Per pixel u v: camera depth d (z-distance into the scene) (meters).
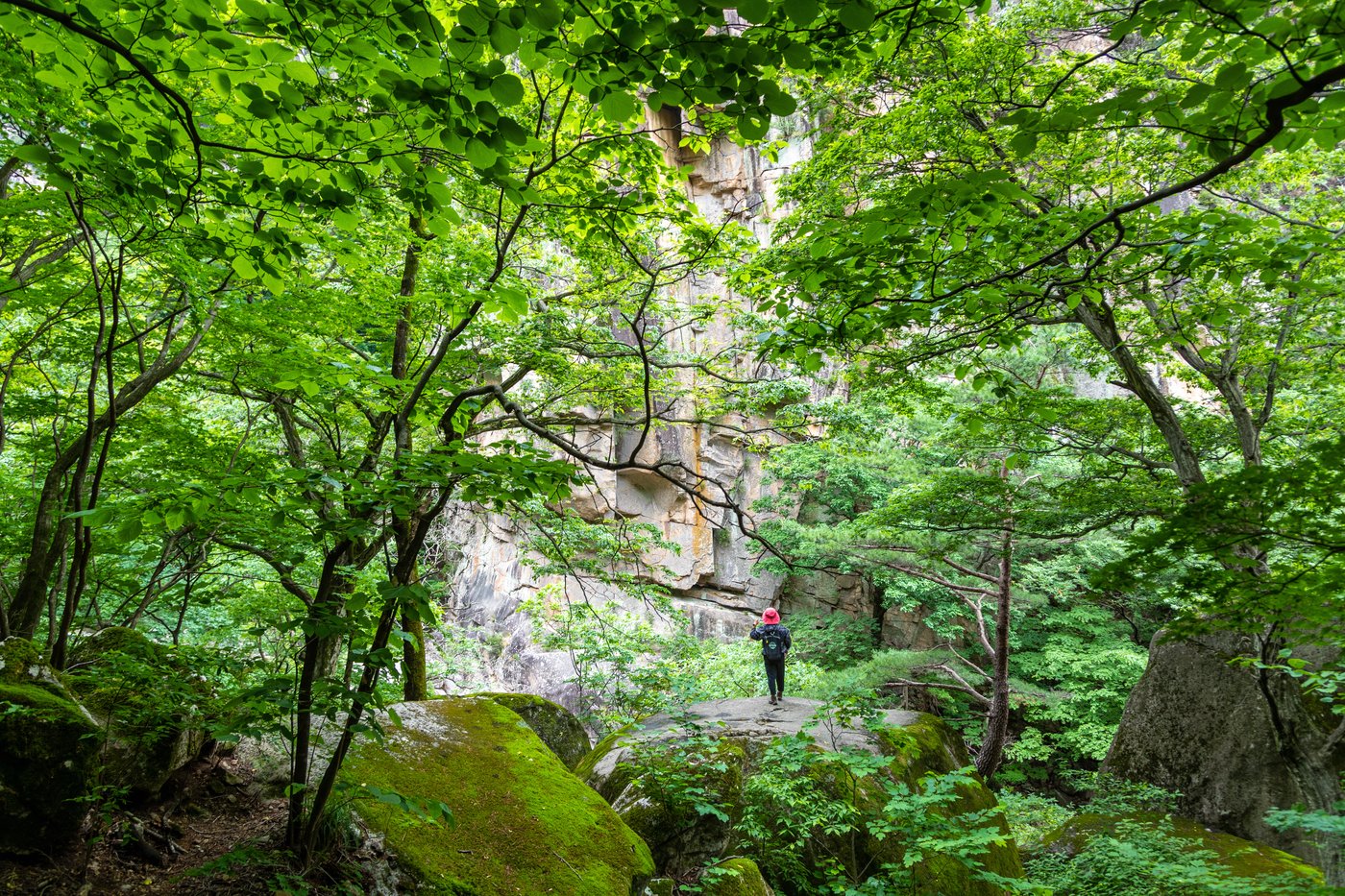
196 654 5.01
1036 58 7.77
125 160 3.28
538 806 4.38
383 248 6.69
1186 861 6.40
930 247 3.89
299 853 3.47
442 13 4.07
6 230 5.10
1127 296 7.42
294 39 2.81
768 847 5.77
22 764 3.22
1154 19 2.57
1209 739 9.45
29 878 3.15
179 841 3.89
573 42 2.59
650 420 4.17
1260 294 7.57
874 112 9.81
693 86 2.65
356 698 3.16
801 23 2.46
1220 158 2.97
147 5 2.58
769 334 4.70
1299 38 2.41
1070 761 16.34
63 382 7.84
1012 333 5.04
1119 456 10.09
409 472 3.06
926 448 13.85
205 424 7.78
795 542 17.72
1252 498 3.47
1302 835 8.28
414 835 3.81
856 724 7.78
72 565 4.70
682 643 11.59
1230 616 4.47
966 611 17.30
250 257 3.71
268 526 5.12
